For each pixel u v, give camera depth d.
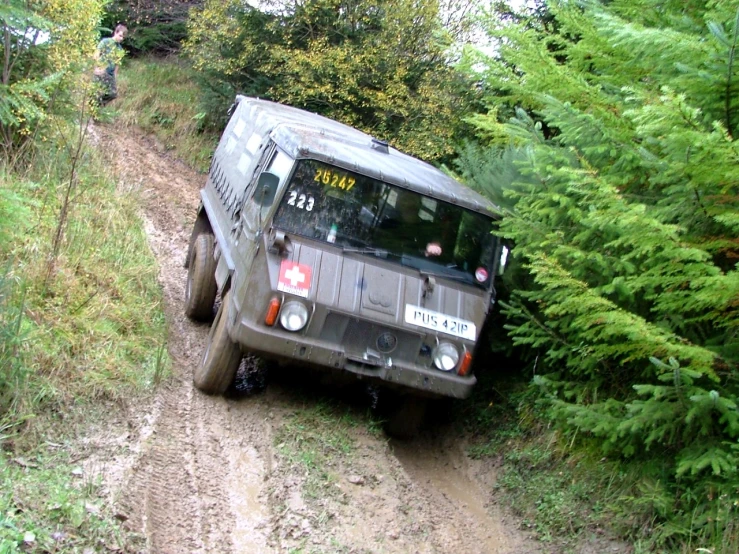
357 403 6.87
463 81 14.09
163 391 6.30
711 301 4.70
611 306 4.98
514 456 6.49
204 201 9.34
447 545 5.25
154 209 12.17
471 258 6.57
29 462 4.77
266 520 4.95
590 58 6.66
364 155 6.74
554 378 6.50
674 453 5.42
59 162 9.60
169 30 22.31
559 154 5.89
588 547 5.27
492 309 6.81
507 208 7.27
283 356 5.96
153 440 5.53
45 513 4.23
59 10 9.60
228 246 7.24
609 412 5.64
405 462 6.66
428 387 6.18
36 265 6.77
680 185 5.01
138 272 8.13
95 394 5.70
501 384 7.37
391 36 14.57
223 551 4.55
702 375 5.11
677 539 4.89
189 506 4.89
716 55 4.71
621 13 6.41
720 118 5.04
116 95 16.89
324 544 4.76
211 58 16.52
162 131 17.44
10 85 8.94
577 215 5.58
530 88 6.15
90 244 7.97
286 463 5.54
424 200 6.47
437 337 6.20
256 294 5.98
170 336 7.64
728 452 4.91
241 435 5.96
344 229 6.28
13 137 9.41
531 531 5.66
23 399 5.18
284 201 6.17
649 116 4.71
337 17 15.20
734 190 4.92
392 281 6.23
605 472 5.73
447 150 13.66
